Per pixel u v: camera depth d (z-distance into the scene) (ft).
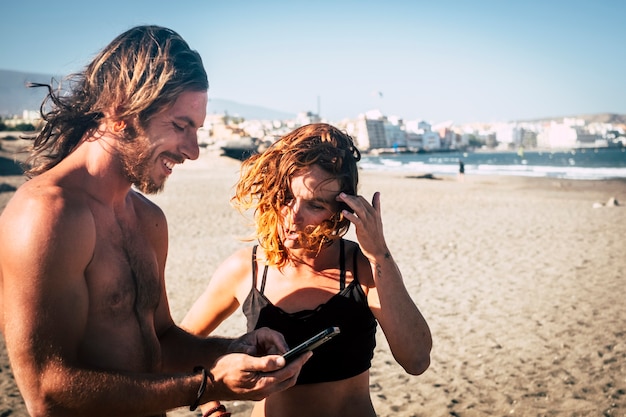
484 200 74.43
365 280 5.86
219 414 6.48
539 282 27.66
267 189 5.64
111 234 4.96
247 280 6.20
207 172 155.02
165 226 5.85
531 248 37.06
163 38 4.81
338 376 5.66
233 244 38.96
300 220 5.52
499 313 22.59
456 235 42.86
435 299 24.93
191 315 6.66
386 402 14.97
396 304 5.54
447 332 20.47
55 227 4.24
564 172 185.78
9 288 4.17
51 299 4.19
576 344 18.81
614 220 50.78
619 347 18.37
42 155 5.01
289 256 5.87
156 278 5.42
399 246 38.34
